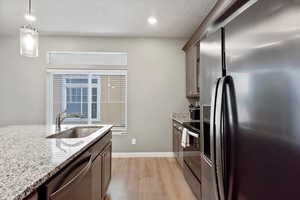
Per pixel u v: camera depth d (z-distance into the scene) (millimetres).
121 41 4977
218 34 1464
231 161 1178
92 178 1898
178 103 4996
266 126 902
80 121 4934
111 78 4984
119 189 3076
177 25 4180
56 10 3502
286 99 785
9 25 4188
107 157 2754
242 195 1077
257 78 973
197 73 4004
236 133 1139
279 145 822
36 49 2439
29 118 4840
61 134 2426
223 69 1378
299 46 725
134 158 4809
